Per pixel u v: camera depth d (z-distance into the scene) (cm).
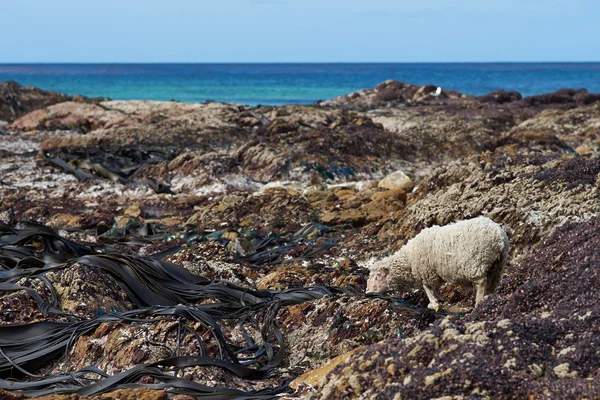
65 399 565
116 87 10200
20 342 709
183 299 850
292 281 929
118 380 612
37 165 2075
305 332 737
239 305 810
